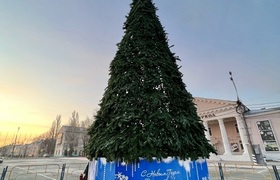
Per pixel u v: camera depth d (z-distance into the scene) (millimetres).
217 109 27969
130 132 3408
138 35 4910
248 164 18531
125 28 5488
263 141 23625
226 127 30969
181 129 3689
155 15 5641
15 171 17438
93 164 3635
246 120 25797
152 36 4969
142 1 5773
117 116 3707
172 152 3377
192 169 3395
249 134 24406
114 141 3271
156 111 3656
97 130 4062
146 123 3432
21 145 97188
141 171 3039
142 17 5270
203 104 30531
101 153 3592
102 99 4570
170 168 3188
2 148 98375
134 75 4191
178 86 4461
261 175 12938
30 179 12406
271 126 23656
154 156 3176
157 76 4141
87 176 4203
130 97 3918
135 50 4633
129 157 3090
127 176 3016
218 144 30938
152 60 4430
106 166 3256
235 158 23625
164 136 3361
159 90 4086
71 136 65688
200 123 4230
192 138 3676
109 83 4555
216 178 12086
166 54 4855
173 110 3906
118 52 4852
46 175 14359
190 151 3549
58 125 74688
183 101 4270
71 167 21875
